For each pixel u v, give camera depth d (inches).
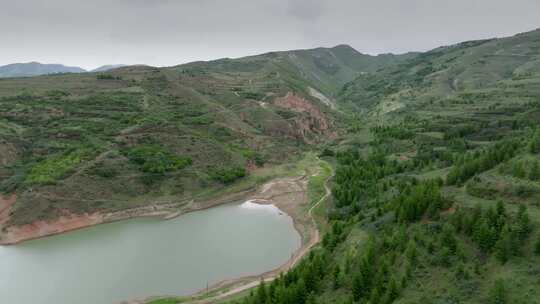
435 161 5078.7
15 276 3523.6
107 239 4352.9
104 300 3152.1
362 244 3002.0
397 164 5319.9
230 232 4574.3
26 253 4003.4
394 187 4224.9
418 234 2787.9
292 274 2746.1
